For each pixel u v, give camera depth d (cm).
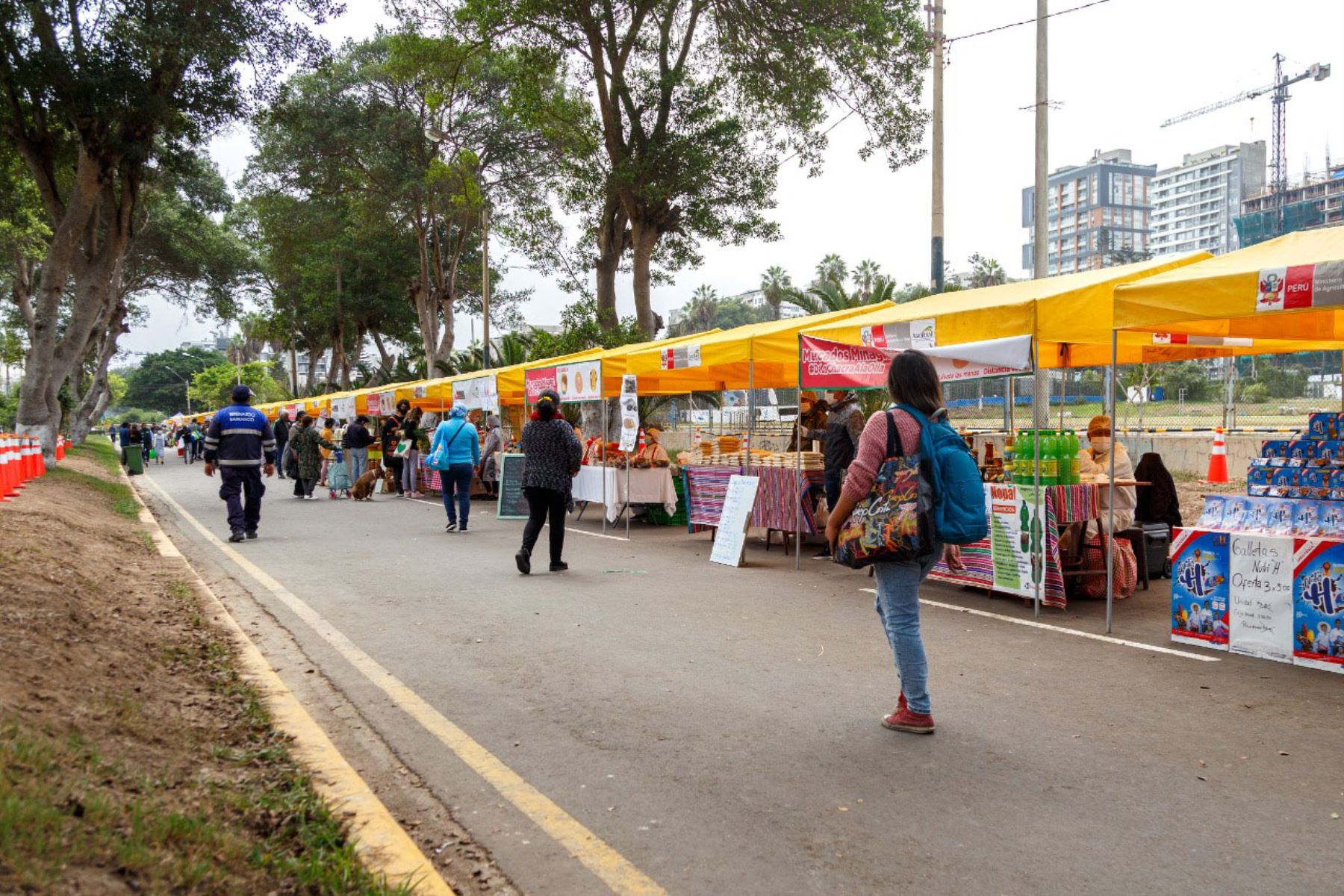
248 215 4403
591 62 2211
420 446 2181
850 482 462
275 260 4394
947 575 888
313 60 1714
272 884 282
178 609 713
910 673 469
